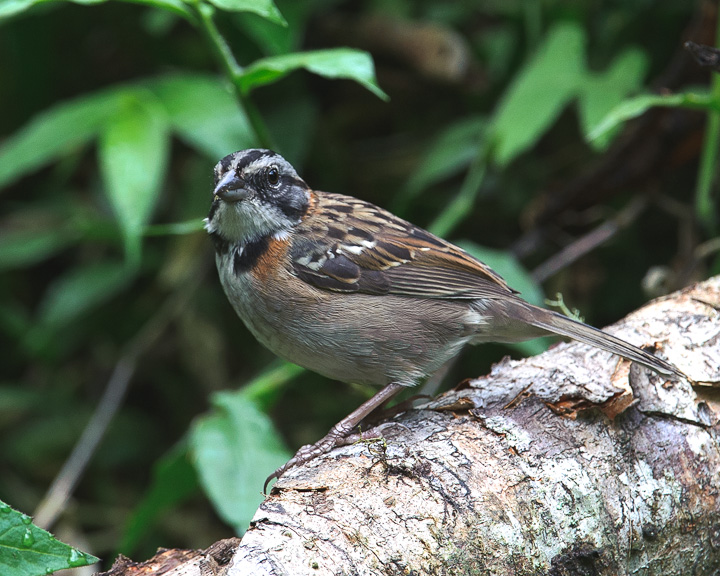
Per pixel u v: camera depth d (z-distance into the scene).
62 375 11.77
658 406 6.26
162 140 9.24
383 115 11.89
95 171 12.06
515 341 7.49
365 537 5.20
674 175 10.76
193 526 10.78
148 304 11.66
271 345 7.55
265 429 7.89
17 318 11.77
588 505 5.73
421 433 6.05
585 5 10.66
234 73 8.00
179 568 5.23
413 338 7.22
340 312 7.21
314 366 7.50
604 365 6.62
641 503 5.91
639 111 7.34
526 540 5.53
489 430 6.01
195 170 11.19
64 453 11.13
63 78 12.06
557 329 6.84
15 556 4.96
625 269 10.87
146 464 11.46
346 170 11.70
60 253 12.45
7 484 10.91
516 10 11.14
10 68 11.90
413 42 11.16
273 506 5.34
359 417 7.07
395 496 5.45
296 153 10.88
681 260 9.77
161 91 9.70
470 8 11.47
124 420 11.48
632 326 7.02
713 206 10.06
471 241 11.54
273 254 7.31
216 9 10.76
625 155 9.84
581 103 9.66
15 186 12.24
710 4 9.04
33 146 9.48
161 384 11.59
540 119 9.61
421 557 5.23
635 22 10.62
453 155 10.55
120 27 11.68
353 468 5.70
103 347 11.78
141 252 11.37
